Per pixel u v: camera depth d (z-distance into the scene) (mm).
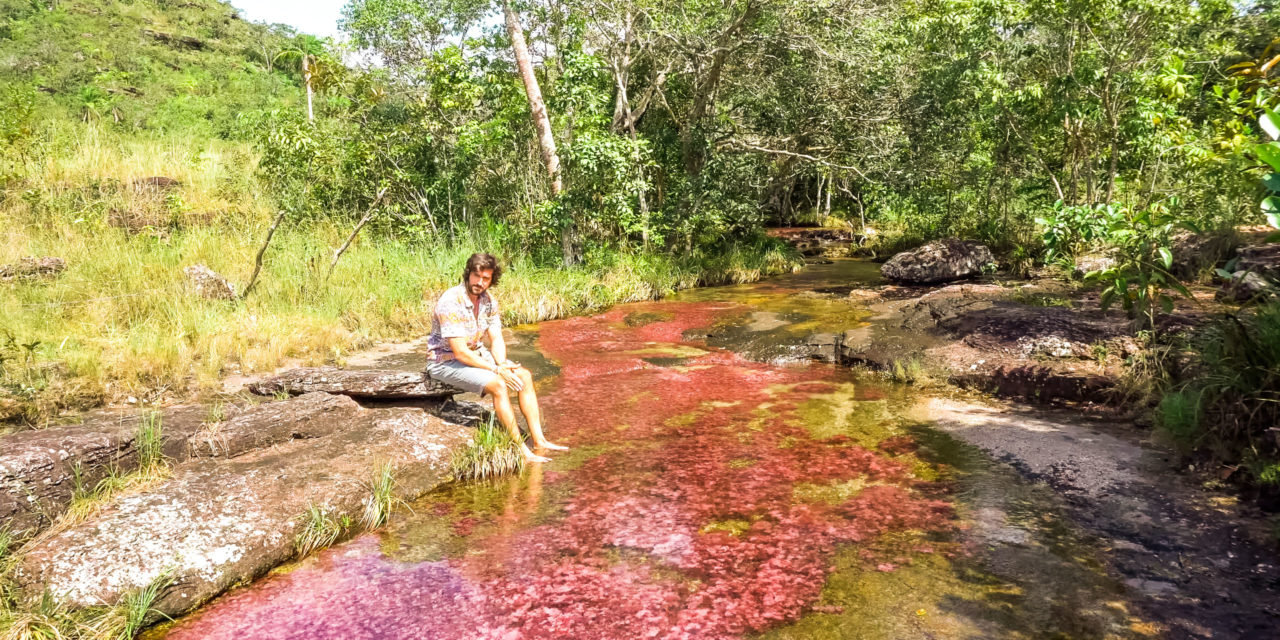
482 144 13711
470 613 3057
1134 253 6008
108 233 10273
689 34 15109
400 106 14945
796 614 2986
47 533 3416
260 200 13391
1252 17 15109
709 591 3189
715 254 16578
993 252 15172
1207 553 3330
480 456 4691
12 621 2826
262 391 5652
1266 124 3811
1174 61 11289
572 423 5645
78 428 4191
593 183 13188
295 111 14609
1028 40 13273
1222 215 9000
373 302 8859
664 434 5352
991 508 3928
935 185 17172
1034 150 14195
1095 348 6113
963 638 2771
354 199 13516
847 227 26531
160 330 6785
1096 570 3246
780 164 18391
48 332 6301
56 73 48438
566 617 3008
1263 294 4969
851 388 6535
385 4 17453
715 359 7770
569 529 3844
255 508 3721
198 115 38625
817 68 16016
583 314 10578
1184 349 5457
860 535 3678
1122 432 5004
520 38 13023
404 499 4266
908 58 16922
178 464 4277
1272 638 2678
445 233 12930
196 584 3221
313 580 3383
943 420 5500
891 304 10188
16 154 13133
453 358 5137
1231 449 4164
